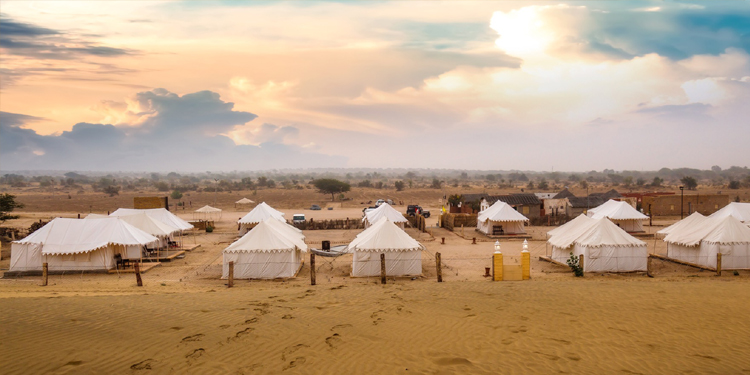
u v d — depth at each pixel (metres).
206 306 13.34
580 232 26.88
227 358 8.95
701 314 12.24
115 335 10.05
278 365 8.62
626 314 12.30
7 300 13.59
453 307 13.45
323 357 9.09
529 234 43.62
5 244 37.03
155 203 49.28
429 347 9.73
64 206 94.62
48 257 25.22
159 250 32.97
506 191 137.25
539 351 9.45
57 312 11.84
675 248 28.69
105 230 26.23
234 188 164.25
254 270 23.78
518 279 20.77
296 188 157.75
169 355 8.99
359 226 49.91
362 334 10.66
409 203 102.31
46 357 8.51
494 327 11.23
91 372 7.95
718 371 8.29
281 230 27.41
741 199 96.88
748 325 11.20
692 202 59.78
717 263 24.00
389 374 8.21
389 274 24.22
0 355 8.48
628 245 24.97
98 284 21.52
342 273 25.53
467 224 51.53
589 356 9.14
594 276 23.62
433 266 27.45
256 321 11.71
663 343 9.90
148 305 13.23
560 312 12.62
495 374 8.23
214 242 40.03
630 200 59.69
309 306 13.63
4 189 172.62
